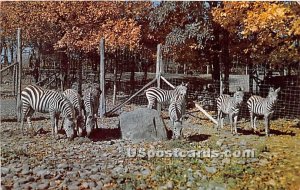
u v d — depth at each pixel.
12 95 16.81
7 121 10.71
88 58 18.27
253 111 9.70
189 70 20.00
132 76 17.77
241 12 10.73
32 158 6.91
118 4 15.78
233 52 14.04
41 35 17.34
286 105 12.44
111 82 18.20
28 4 16.56
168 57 15.80
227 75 14.09
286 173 6.22
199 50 14.57
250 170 6.34
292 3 9.12
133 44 15.04
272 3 10.16
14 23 17.06
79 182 5.64
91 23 15.97
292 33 9.95
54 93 8.70
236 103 9.30
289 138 8.96
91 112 8.77
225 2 10.91
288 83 13.29
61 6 15.65
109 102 15.13
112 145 8.16
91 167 6.46
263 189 5.50
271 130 10.05
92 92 9.03
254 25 9.84
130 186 5.50
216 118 11.80
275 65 13.27
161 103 11.11
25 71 20.91
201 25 13.06
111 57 17.48
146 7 16.02
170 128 10.15
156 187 5.58
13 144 7.97
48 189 5.36
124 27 15.23
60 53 17.86
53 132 8.76
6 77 20.91
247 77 18.84
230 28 11.65
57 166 6.43
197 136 9.14
